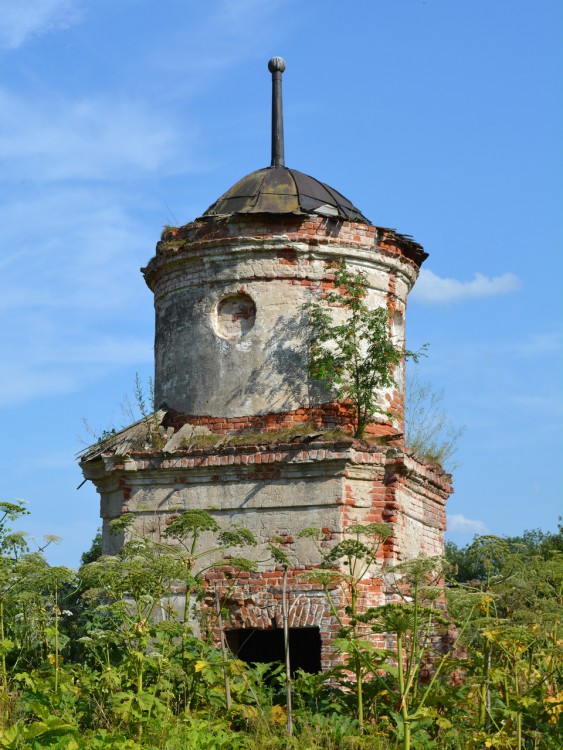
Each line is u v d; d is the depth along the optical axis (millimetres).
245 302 17578
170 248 17938
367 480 16531
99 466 17984
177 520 13734
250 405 17141
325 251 17391
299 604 16031
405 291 18688
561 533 35812
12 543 13648
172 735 12086
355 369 17031
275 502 16406
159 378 18312
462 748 12547
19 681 13578
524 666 13750
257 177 18531
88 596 13297
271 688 14117
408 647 15781
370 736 12383
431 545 18344
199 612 15789
